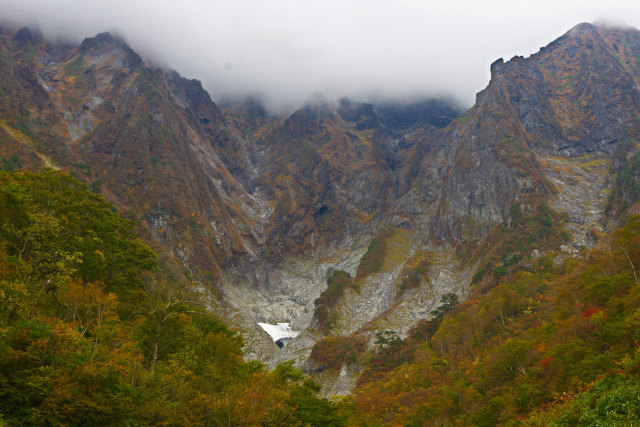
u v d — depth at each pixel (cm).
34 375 3064
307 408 4981
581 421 4019
